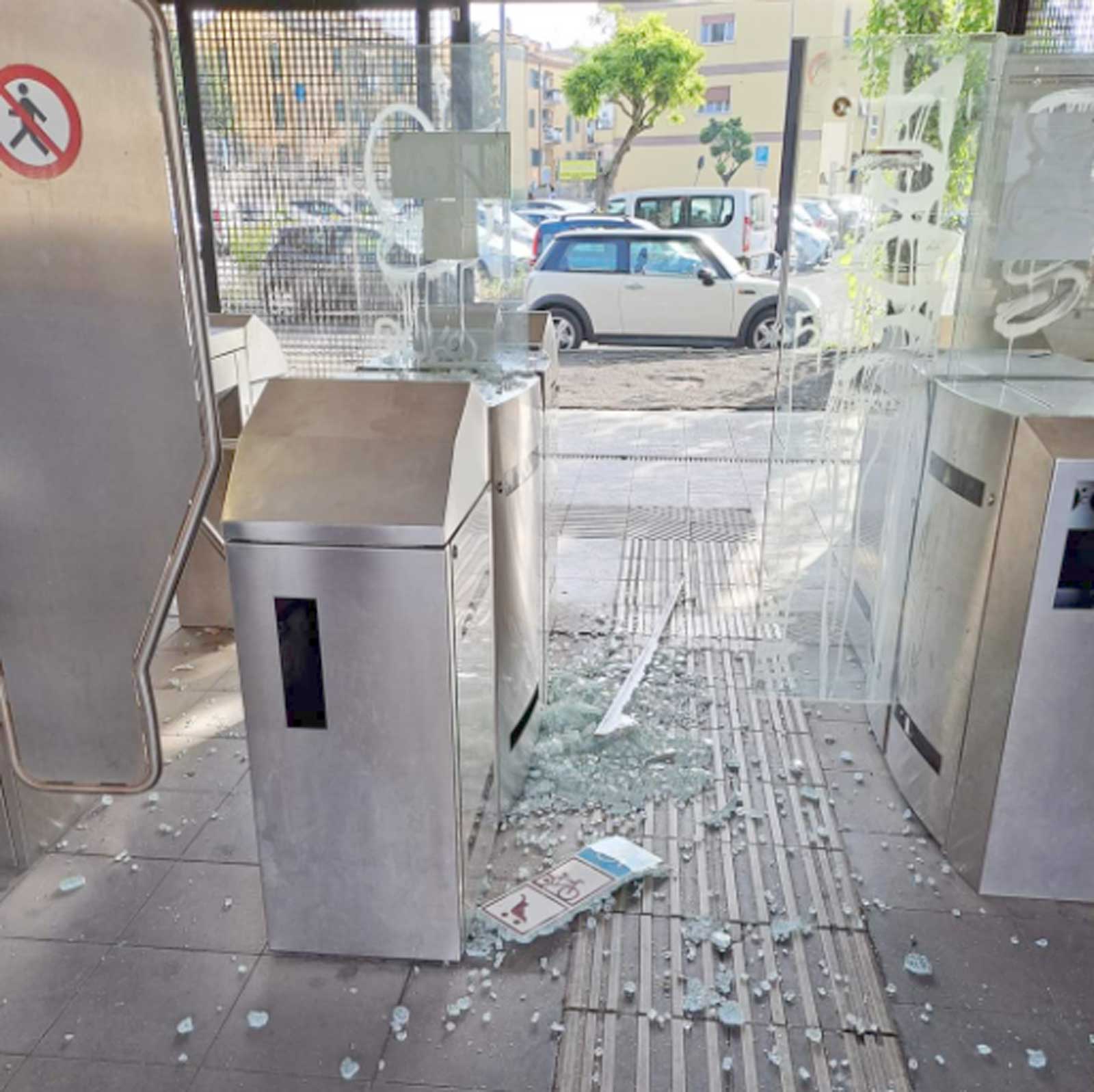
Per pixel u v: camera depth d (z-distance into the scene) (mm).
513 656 2473
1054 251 2490
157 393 1810
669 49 18734
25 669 2037
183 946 2086
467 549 1928
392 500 1776
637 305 9852
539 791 2639
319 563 1789
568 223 11938
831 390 2736
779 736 2945
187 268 1715
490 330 2861
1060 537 1997
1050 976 2006
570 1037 1844
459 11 3561
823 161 2574
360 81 2959
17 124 1667
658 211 13078
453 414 1890
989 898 2246
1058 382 2514
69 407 1836
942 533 2424
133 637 1983
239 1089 1739
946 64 2451
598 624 3729
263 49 3678
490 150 2740
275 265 3748
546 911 2164
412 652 1827
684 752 2832
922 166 2525
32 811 2342
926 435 2564
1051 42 2570
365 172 2840
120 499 1889
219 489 3566
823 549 2867
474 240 2803
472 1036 1846
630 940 2100
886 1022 1882
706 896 2234
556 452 5480
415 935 2021
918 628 2568
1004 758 2154
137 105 1633
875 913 2188
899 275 2609
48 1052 1813
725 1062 1778
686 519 4961
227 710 3127
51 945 2084
